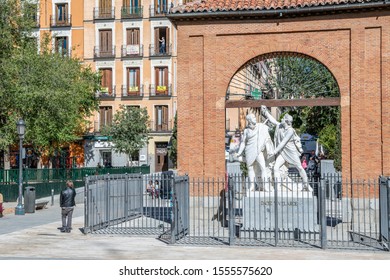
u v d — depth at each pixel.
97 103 56.66
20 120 27.72
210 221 21.86
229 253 15.89
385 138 20.42
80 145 59.59
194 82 22.22
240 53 21.84
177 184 18.14
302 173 19.41
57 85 38.22
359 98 20.70
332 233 19.58
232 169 33.59
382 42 20.53
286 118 19.61
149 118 58.78
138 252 16.05
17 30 36.16
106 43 59.62
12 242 17.97
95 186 20.59
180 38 22.33
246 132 19.97
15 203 32.72
